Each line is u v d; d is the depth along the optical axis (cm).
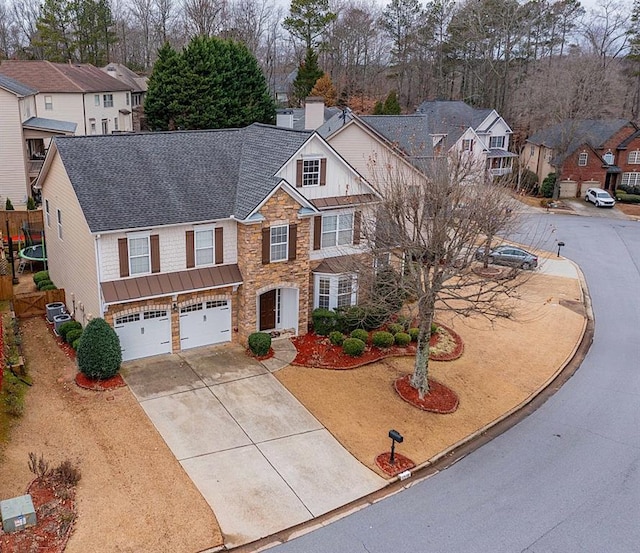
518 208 3700
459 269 2131
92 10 8344
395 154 3130
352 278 2552
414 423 2117
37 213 3897
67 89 5597
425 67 8775
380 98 8525
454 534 1586
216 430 1973
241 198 2503
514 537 1582
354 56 9056
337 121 3906
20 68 5650
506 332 2950
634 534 1611
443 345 2725
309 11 7756
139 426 1955
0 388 1973
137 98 7494
